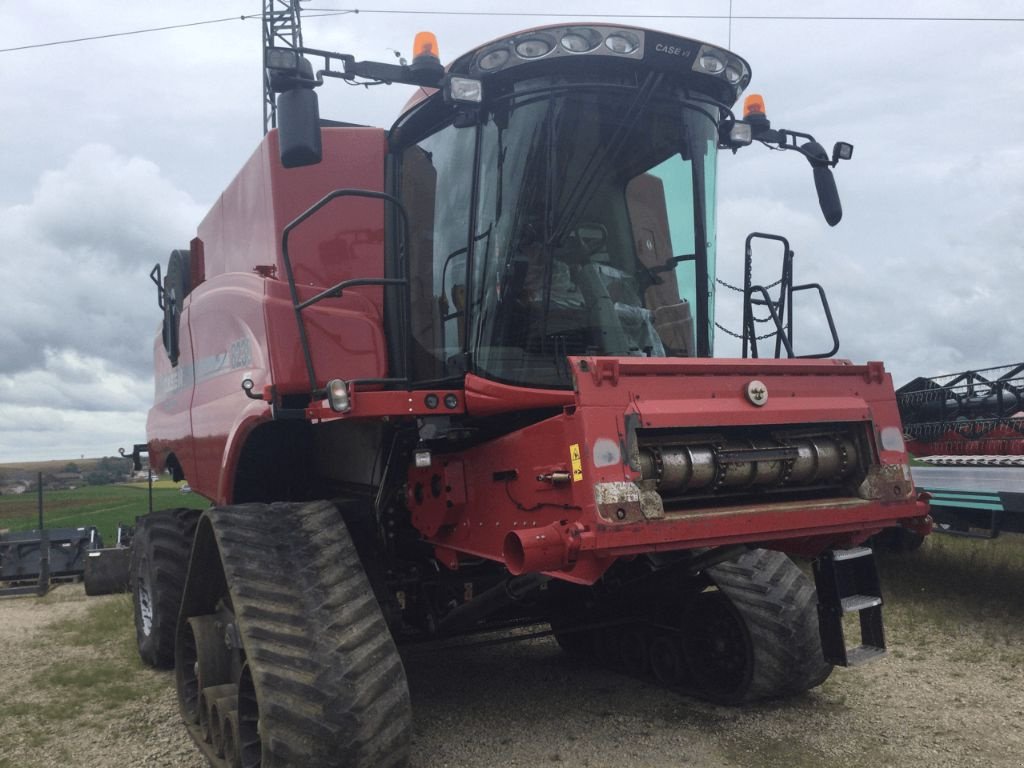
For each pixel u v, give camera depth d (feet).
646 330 13.35
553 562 10.30
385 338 14.88
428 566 15.03
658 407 11.08
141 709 16.96
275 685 10.91
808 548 13.42
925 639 19.81
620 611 17.03
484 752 13.43
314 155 11.94
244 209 17.24
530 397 12.12
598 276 12.98
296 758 10.68
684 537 10.94
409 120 14.51
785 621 14.53
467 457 13.00
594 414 10.75
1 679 19.75
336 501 14.49
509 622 16.29
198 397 19.12
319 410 12.91
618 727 14.35
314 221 15.24
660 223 13.43
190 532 19.97
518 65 12.41
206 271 20.22
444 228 13.84
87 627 25.23
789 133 15.20
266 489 17.38
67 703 17.35
